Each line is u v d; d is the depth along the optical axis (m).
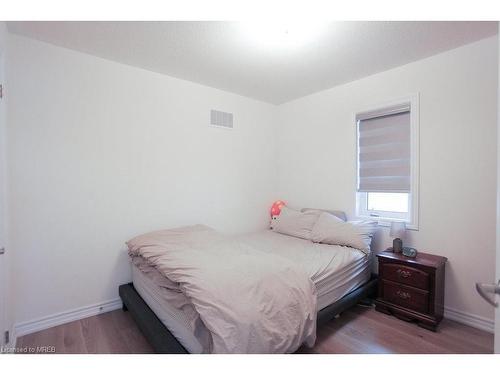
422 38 2.00
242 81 2.90
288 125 3.65
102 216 2.35
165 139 2.72
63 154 2.15
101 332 2.03
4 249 1.68
